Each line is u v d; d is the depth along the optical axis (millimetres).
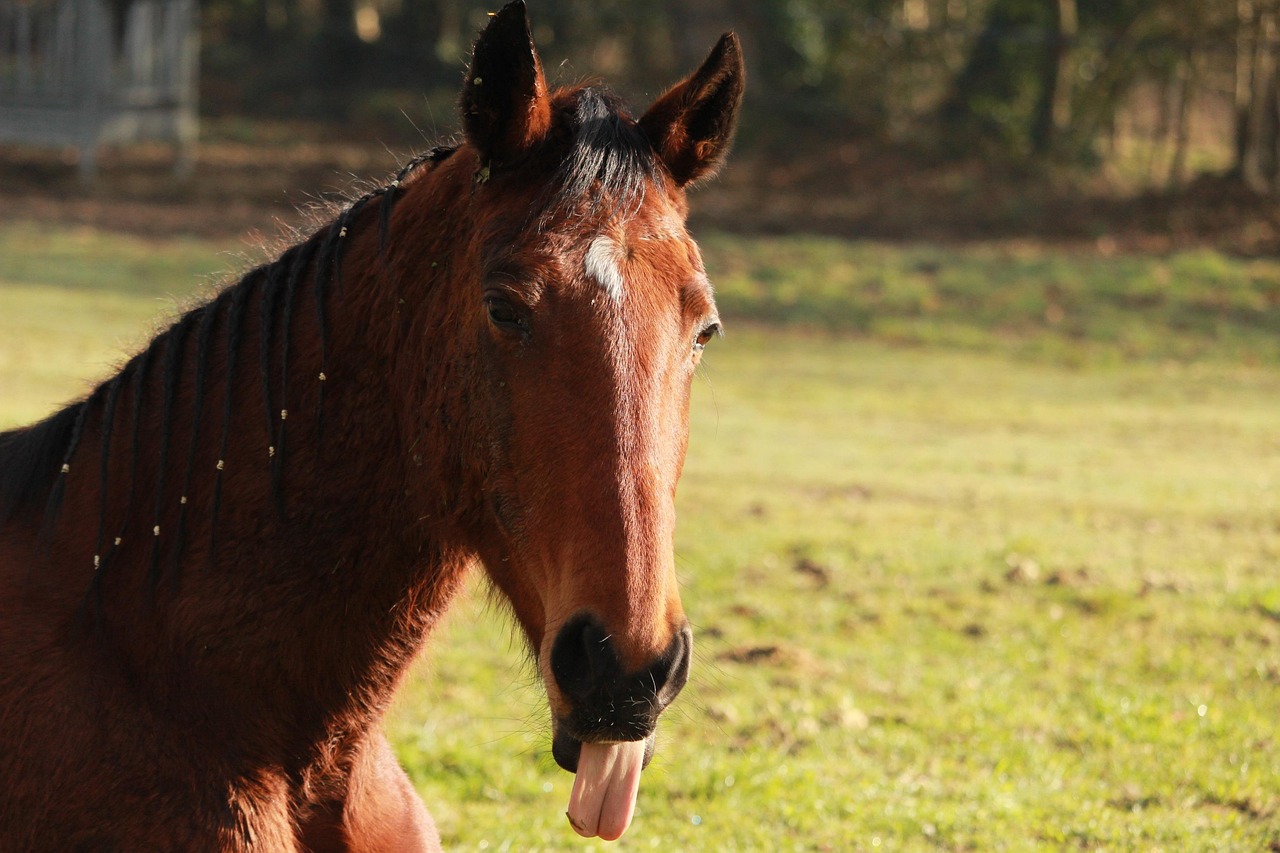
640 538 2934
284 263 3691
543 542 3043
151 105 34688
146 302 23266
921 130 37812
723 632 9148
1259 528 12594
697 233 30906
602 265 3062
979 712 7680
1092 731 7340
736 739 7234
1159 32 34938
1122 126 43000
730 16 40344
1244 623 9453
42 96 33562
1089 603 9938
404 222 3512
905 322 25375
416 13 43562
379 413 3488
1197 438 17672
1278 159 33750
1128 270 27578
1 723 3293
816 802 6328
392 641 3594
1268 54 35156
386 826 3859
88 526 3584
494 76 3229
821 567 10773
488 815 6219
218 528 3473
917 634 9289
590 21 41250
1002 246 30531
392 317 3469
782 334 24672
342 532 3473
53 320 20859
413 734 7145
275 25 46656
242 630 3424
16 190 32938
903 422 18469
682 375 3180
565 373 3010
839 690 8062
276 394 3529
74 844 3244
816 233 31531
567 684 2926
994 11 37406
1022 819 6160
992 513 13062
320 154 37594
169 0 34812
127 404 3689
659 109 3512
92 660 3400
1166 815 6141
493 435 3135
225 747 3393
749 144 37781
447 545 3494
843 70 38906
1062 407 19750
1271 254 29109
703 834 6043
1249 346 23766
